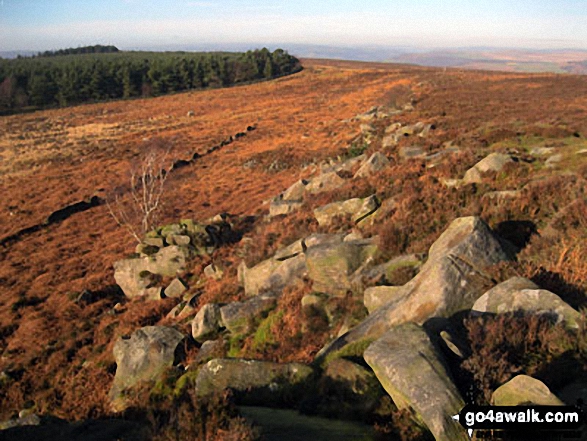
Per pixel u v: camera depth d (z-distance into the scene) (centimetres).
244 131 7444
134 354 1498
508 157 1692
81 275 2933
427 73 12375
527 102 4494
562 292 839
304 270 1548
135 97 13000
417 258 1153
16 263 3250
